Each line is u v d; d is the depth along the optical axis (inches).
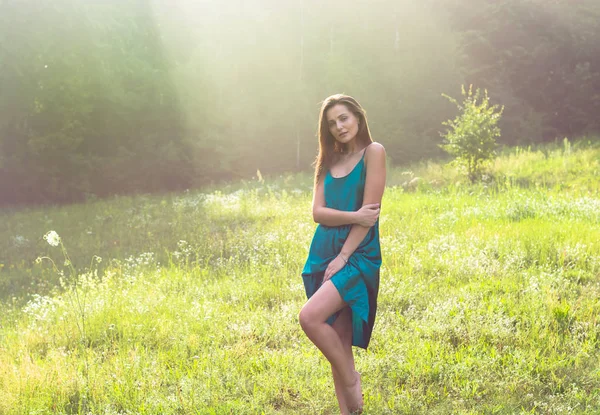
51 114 788.0
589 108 1187.3
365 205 136.0
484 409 143.8
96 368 179.3
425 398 151.6
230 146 940.6
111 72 839.7
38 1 761.0
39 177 787.4
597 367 161.9
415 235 346.0
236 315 224.2
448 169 672.4
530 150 795.4
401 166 868.0
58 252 403.5
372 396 151.9
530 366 162.9
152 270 313.7
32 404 157.5
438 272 264.2
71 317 232.7
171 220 493.7
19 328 234.1
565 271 257.9
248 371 175.3
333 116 141.1
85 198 796.0
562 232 319.0
